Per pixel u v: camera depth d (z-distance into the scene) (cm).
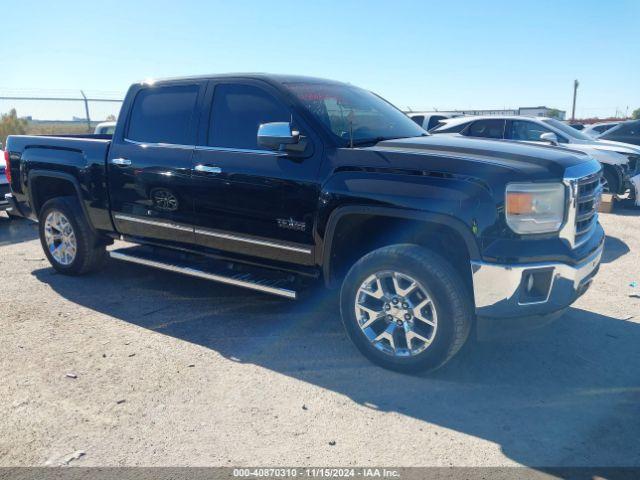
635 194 952
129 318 454
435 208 325
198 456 274
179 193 446
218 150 425
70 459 271
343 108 430
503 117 1062
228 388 340
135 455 274
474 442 284
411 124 481
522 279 315
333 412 313
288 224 391
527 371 360
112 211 504
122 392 335
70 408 317
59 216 553
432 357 338
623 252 666
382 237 394
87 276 567
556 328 429
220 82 440
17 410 314
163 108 471
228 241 430
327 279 384
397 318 351
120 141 494
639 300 493
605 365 368
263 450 279
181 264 469
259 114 416
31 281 552
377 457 272
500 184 315
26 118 1947
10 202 601
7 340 409
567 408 316
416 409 316
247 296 507
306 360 378
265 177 394
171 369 364
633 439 285
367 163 356
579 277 339
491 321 328
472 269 321
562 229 327
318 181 371
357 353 389
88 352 389
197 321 448
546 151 362
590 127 2045
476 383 345
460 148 361
